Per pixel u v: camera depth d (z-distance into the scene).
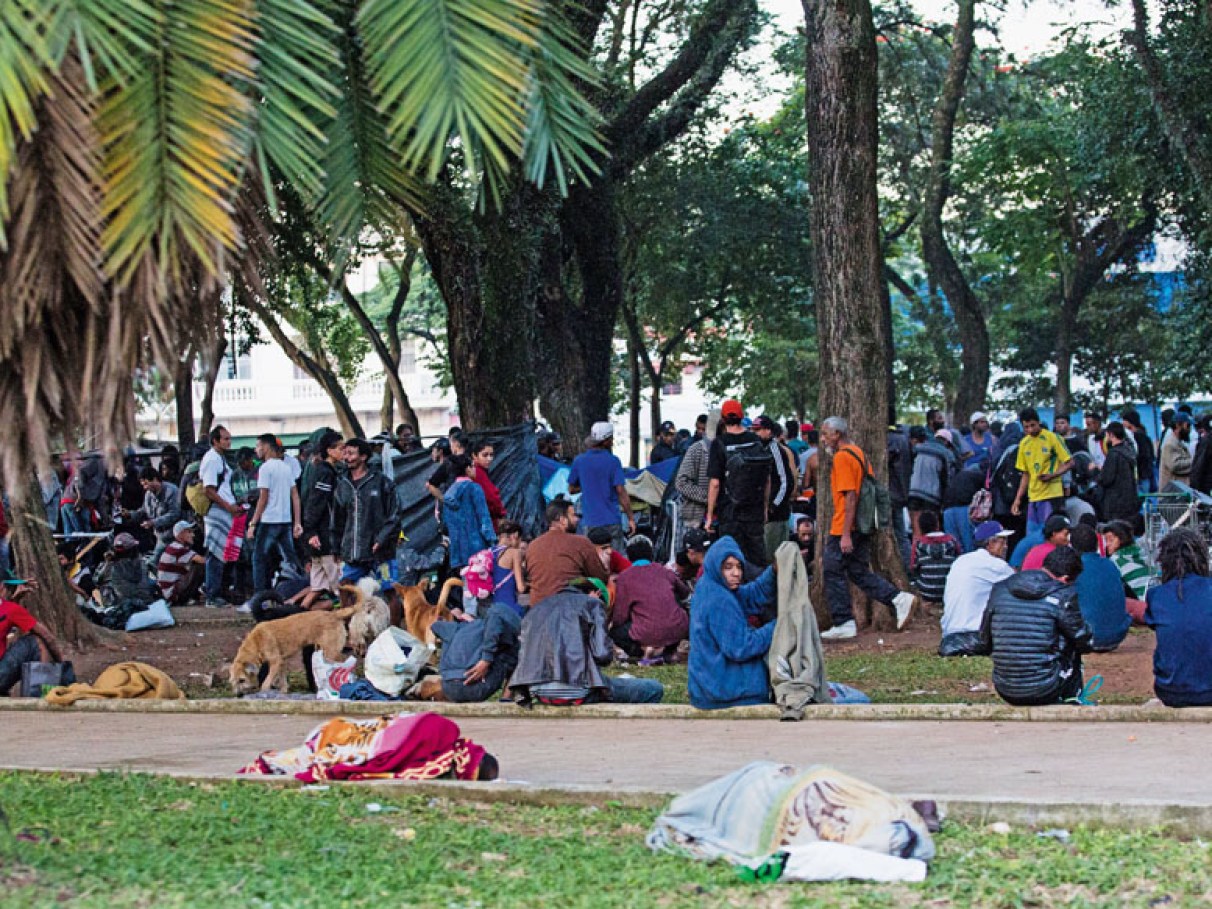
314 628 14.19
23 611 14.76
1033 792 8.53
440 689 13.51
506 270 23.61
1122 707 11.38
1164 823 7.88
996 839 7.71
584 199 31.33
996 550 15.83
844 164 17.88
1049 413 65.50
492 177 7.17
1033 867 7.08
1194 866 7.08
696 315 49.25
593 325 32.56
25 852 7.32
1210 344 35.66
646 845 7.67
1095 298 57.03
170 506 23.56
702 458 19.03
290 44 6.53
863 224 17.97
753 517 17.88
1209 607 11.33
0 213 6.09
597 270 32.38
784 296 45.75
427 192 7.67
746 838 7.40
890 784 8.98
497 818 8.59
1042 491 20.47
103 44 6.04
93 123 6.26
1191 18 31.61
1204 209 33.34
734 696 12.12
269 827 8.12
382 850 7.57
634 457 46.59
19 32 5.96
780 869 6.93
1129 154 34.25
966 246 57.00
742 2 31.09
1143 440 28.52
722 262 45.19
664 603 15.55
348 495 17.31
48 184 6.33
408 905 6.51
